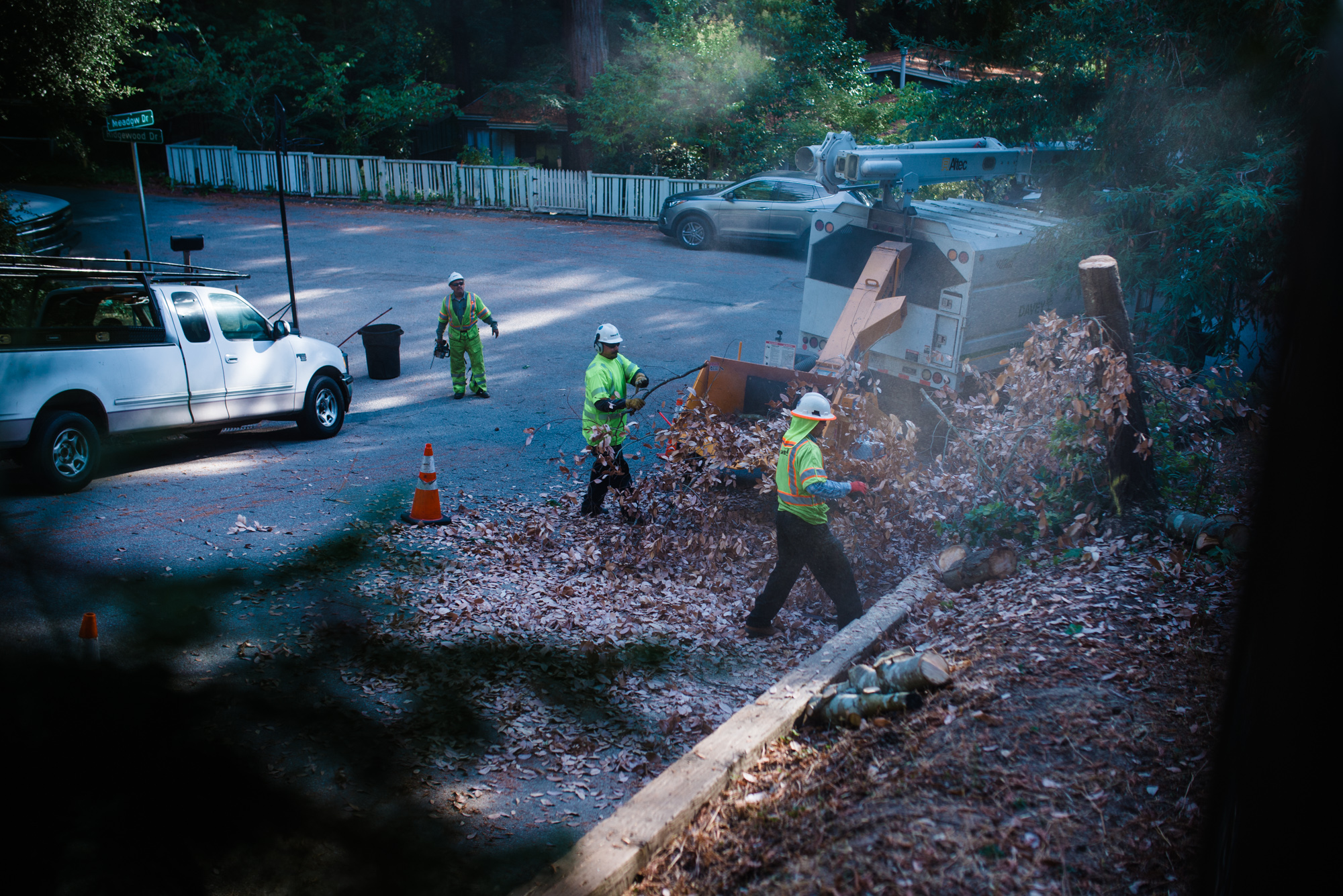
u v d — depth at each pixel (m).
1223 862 1.56
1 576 5.91
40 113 20.50
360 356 14.93
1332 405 1.12
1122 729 4.15
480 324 16.30
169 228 23.34
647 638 6.44
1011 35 11.29
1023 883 3.36
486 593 7.00
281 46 30.16
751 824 4.02
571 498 9.14
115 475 9.41
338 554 7.20
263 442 11.08
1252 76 9.24
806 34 27.14
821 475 5.89
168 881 3.47
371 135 31.16
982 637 5.35
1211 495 7.07
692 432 8.07
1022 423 7.24
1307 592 1.17
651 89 26.73
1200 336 10.03
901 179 9.59
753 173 25.94
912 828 3.72
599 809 4.51
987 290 9.32
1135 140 10.31
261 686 5.12
